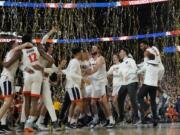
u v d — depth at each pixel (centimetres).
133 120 768
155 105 697
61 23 1312
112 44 1428
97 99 729
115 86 811
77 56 678
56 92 949
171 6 1440
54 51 1276
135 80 743
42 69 568
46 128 644
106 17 1452
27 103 578
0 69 722
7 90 553
